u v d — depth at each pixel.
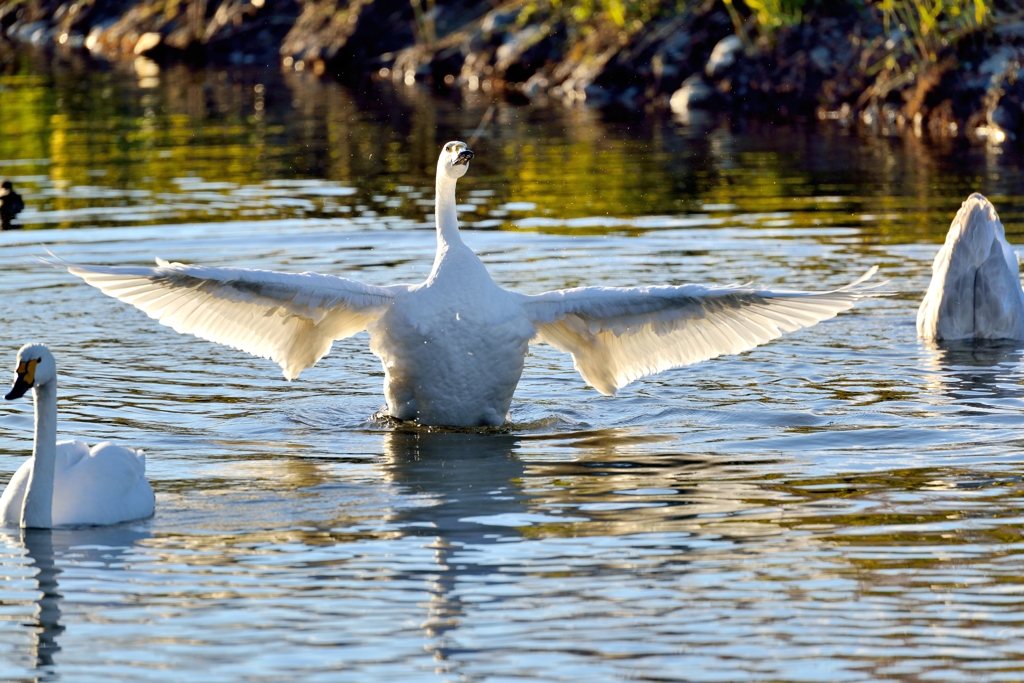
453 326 12.59
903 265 19.48
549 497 10.74
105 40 52.38
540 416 13.43
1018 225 21.28
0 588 8.92
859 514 10.20
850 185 25.30
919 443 12.12
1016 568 9.04
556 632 8.12
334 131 33.00
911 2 34.25
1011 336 16.06
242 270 12.20
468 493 10.88
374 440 12.58
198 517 10.36
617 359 13.44
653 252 20.34
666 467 11.56
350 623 8.29
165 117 35.78
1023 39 32.06
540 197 24.86
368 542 9.71
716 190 25.20
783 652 7.85
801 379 14.55
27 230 22.16
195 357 15.58
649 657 7.79
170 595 8.77
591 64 38.88
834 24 36.06
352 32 45.44
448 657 7.81
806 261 19.59
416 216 23.25
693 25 38.44
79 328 16.64
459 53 42.22
